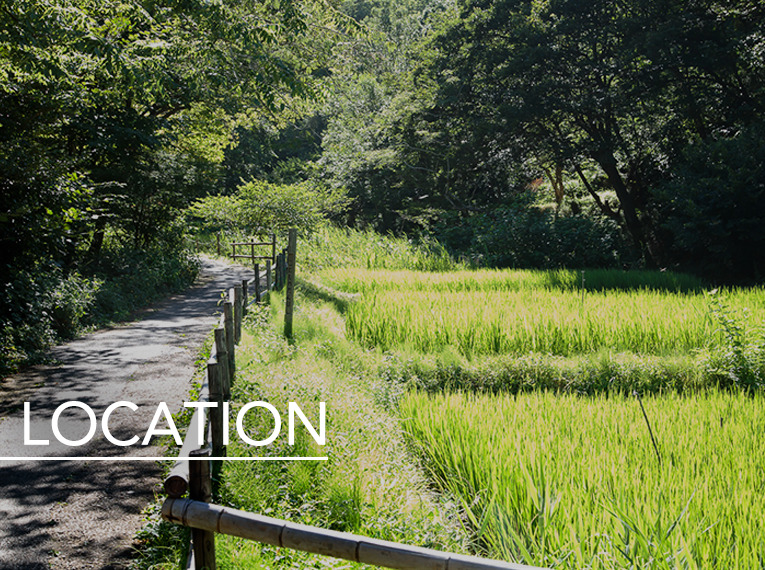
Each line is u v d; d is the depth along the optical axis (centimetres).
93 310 1625
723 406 955
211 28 1509
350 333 1455
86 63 1337
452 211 3766
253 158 5612
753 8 2914
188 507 390
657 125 3322
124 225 2445
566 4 3130
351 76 2659
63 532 573
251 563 483
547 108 3192
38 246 1405
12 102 1417
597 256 3103
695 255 3072
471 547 575
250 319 1430
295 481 634
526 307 1596
